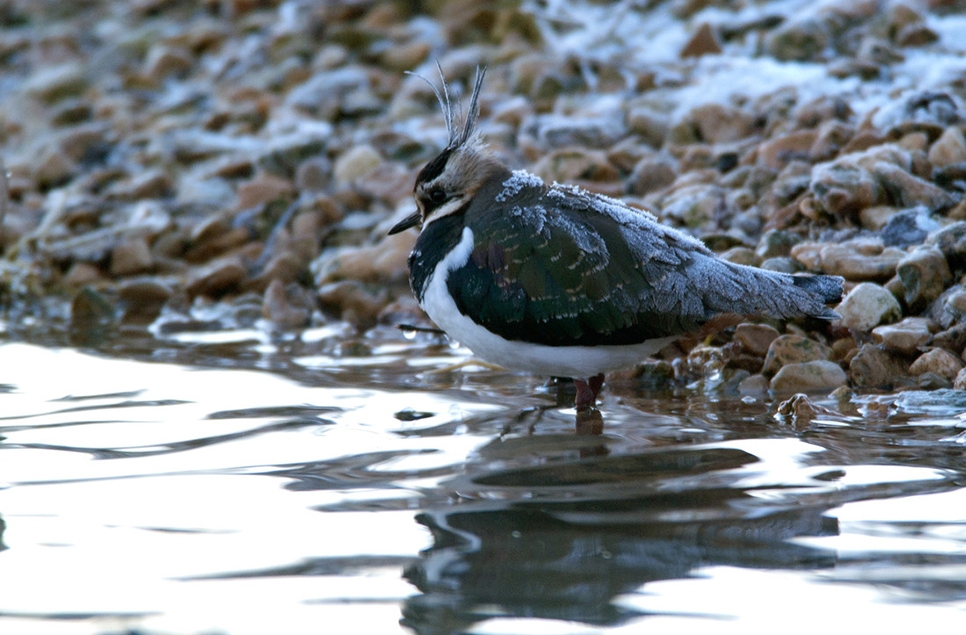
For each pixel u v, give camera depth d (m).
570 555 6.90
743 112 16.19
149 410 10.22
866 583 6.41
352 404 10.45
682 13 20.56
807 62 18.00
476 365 11.92
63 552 7.04
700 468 8.41
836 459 8.51
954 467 8.23
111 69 23.02
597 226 9.81
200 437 9.38
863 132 14.25
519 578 6.62
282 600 6.43
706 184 14.62
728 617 6.11
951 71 16.33
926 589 6.32
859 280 11.85
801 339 11.04
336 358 12.49
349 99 19.55
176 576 6.71
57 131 20.75
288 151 17.73
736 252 12.57
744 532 7.16
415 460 8.77
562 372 10.16
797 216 13.36
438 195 10.52
